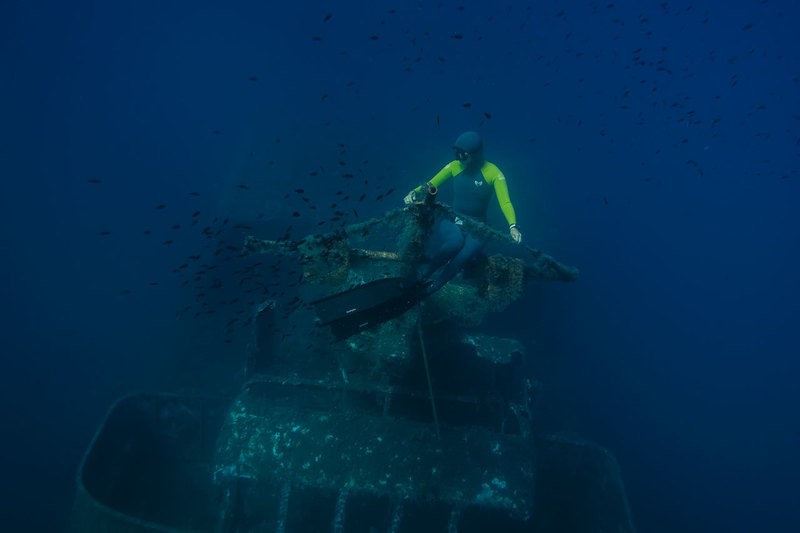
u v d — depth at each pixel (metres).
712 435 10.77
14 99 24.33
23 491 7.89
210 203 16.39
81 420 9.23
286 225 10.30
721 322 13.83
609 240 14.60
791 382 12.29
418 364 6.11
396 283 4.23
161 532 4.83
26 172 17.50
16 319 11.30
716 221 18.11
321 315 4.00
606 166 17.80
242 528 6.00
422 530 6.39
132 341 10.94
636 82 32.34
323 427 5.59
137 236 14.46
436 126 15.20
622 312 12.91
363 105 17.06
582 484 7.32
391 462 5.38
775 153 29.42
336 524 5.04
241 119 22.14
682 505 9.33
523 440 5.73
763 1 15.42
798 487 10.01
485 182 5.34
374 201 11.06
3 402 9.37
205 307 10.51
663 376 11.77
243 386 6.28
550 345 11.13
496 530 7.02
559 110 20.47
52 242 13.97
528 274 5.23
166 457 7.47
